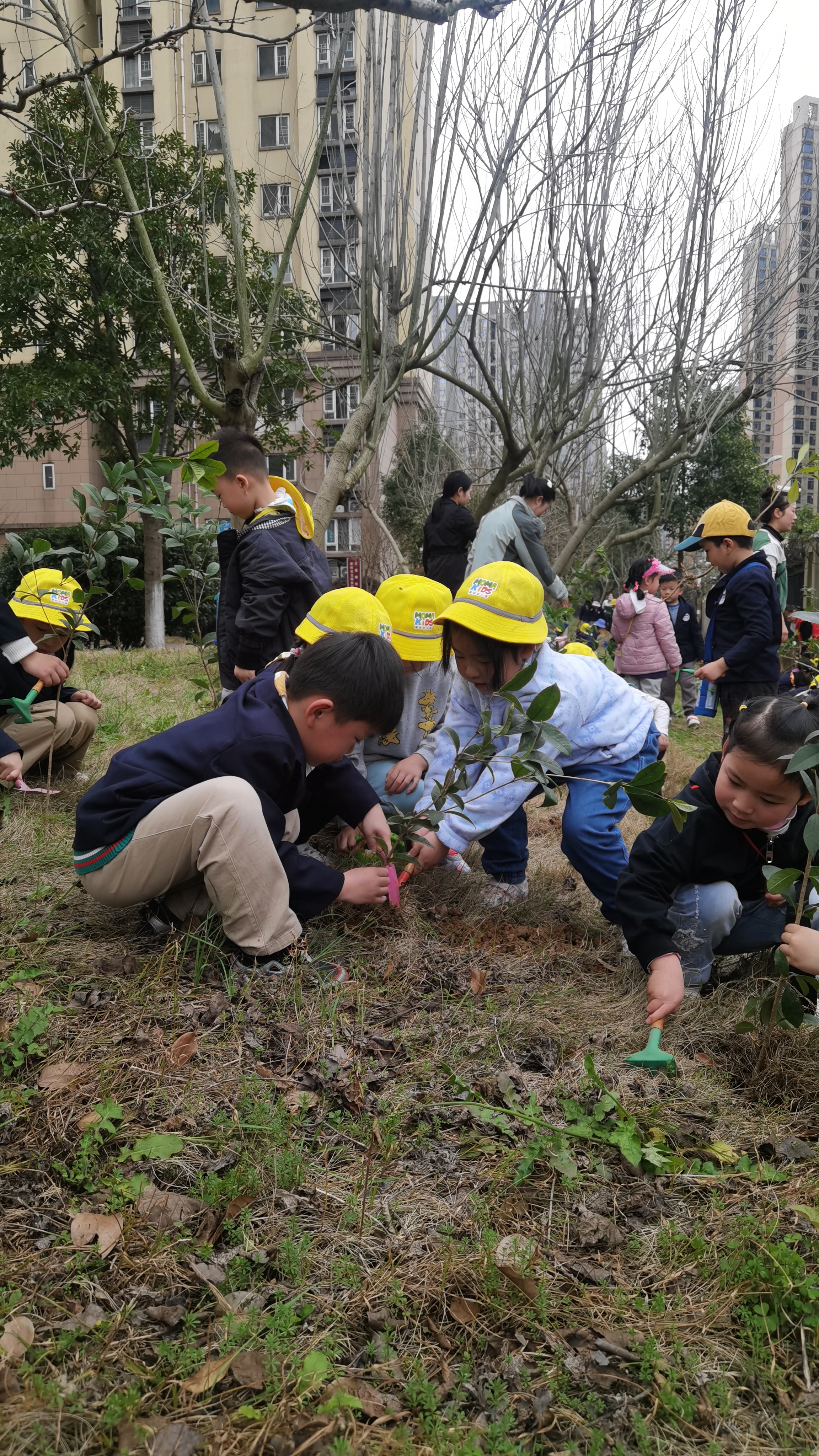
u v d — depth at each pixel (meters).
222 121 5.73
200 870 2.26
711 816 2.41
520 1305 1.43
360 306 7.45
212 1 15.68
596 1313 1.43
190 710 5.98
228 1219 1.55
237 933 2.28
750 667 4.81
